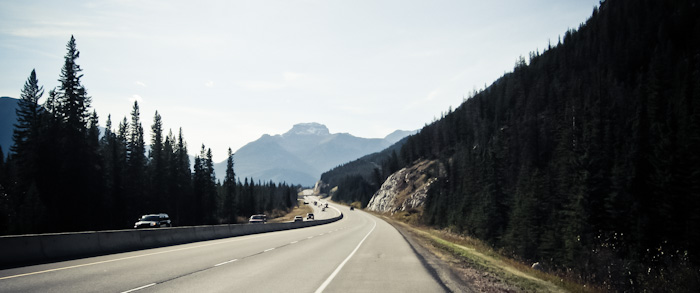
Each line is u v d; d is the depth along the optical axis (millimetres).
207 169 103188
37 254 13320
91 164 61250
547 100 124125
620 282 25516
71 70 60781
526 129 101125
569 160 61031
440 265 14156
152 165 86062
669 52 102750
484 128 135375
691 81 71000
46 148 56656
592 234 44656
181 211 93062
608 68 116188
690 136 49750
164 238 21766
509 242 52812
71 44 61125
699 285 22578
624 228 46156
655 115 67875
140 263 13141
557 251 44688
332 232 38469
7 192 55500
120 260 13945
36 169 55531
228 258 15070
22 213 50344
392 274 11523
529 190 58750
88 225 59812
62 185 56344
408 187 139875
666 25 119375
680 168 47500
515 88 150625
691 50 105000
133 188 77125
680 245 41469
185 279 10031
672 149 50594
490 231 62281
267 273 11297
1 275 10266
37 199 51375
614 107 78688
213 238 27906
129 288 8672
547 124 100562
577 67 138375
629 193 50188
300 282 9844
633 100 84938
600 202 50938
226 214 115938
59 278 9867
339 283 9812
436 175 129000
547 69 148750
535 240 49906
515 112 132625
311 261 14469
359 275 11211
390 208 136500
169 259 14461
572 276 23156
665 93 79188
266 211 170625
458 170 104625
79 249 15242
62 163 56969
